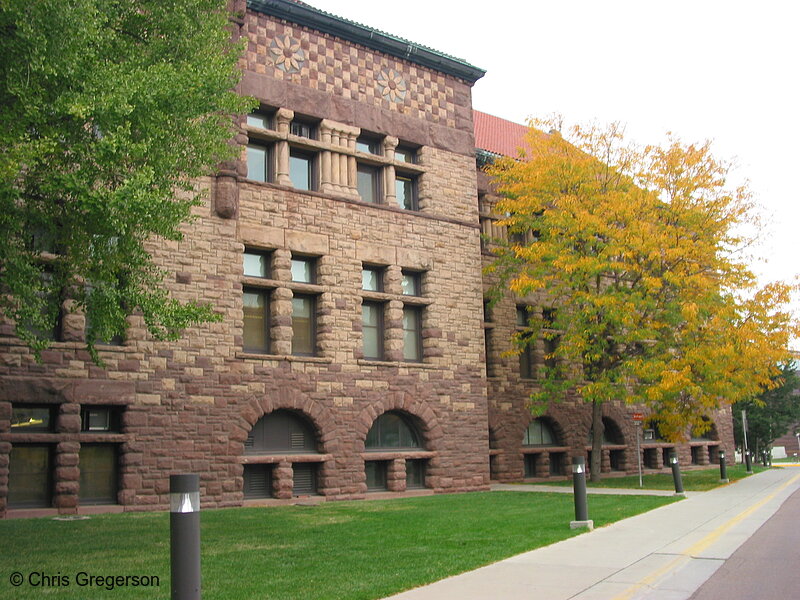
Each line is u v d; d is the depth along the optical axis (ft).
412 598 26.25
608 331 87.30
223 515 55.47
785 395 167.32
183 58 47.50
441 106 86.33
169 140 44.68
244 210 69.00
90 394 58.23
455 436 80.18
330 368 71.92
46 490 57.21
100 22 40.32
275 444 69.21
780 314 85.20
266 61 73.46
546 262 86.58
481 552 35.96
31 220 40.27
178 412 62.28
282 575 30.14
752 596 27.43
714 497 69.05
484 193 101.04
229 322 66.13
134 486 59.31
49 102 38.78
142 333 61.41
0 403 54.34
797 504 63.41
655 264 82.53
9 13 36.04
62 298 45.93
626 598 26.50
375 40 80.64
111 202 36.55
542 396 88.33
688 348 81.97
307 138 75.61
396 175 83.41
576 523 44.91
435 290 81.41
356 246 75.82
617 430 113.70
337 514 55.62
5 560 34.14
